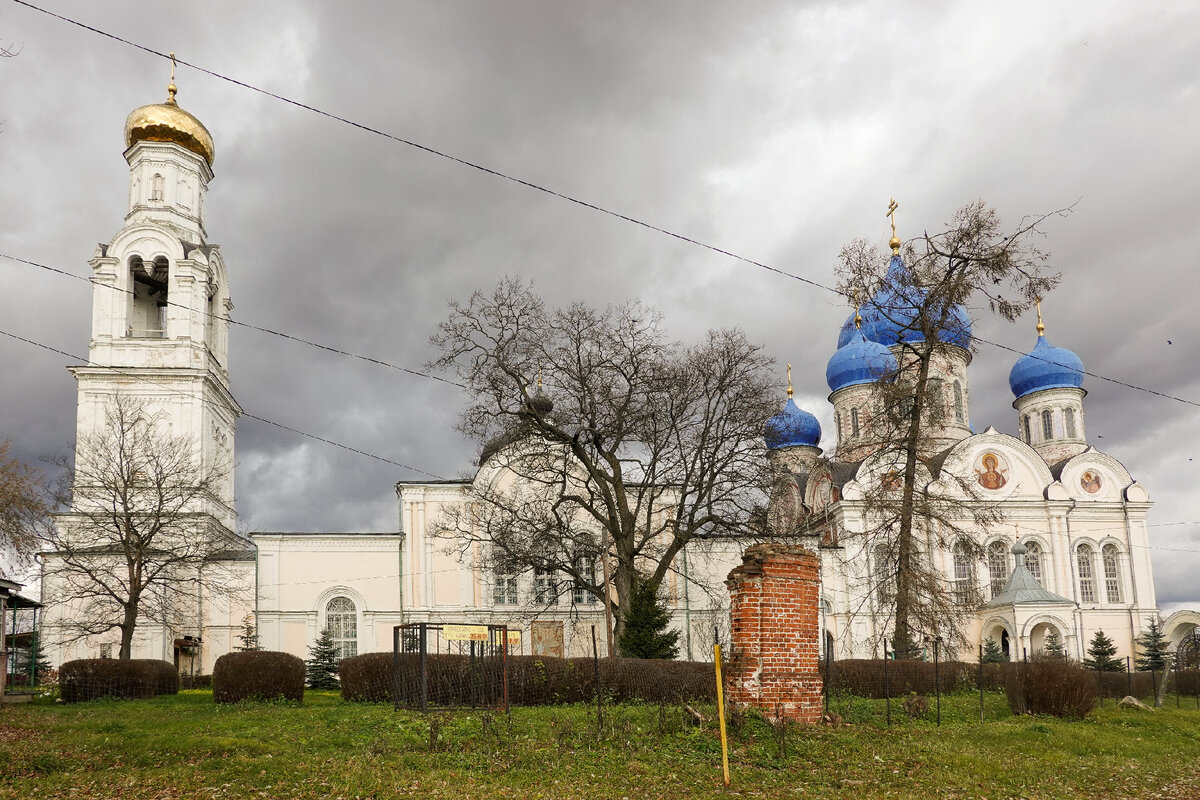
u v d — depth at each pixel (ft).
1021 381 238.27
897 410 111.24
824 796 43.14
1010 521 202.28
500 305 128.06
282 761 48.49
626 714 60.34
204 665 167.32
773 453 155.53
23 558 119.24
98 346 170.40
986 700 81.41
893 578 109.60
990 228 105.50
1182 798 47.80
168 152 183.52
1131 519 206.39
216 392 180.75
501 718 59.36
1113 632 202.49
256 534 173.27
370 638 172.65
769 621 56.54
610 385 127.75
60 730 63.05
